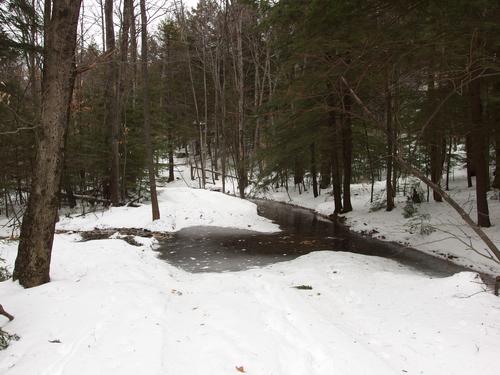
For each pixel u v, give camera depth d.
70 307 4.95
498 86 12.16
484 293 5.95
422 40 6.21
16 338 4.16
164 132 25.44
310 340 4.21
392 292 6.47
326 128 14.58
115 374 3.31
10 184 16.67
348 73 6.56
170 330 4.29
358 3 6.45
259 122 21.97
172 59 30.66
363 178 21.45
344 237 13.09
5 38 8.23
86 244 10.18
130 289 5.80
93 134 19.31
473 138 10.96
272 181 17.33
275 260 10.13
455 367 3.88
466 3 6.02
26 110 12.87
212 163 34.00
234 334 4.23
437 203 14.80
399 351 4.23
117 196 18.48
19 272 6.30
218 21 26.31
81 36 8.00
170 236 13.61
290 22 9.45
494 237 10.03
